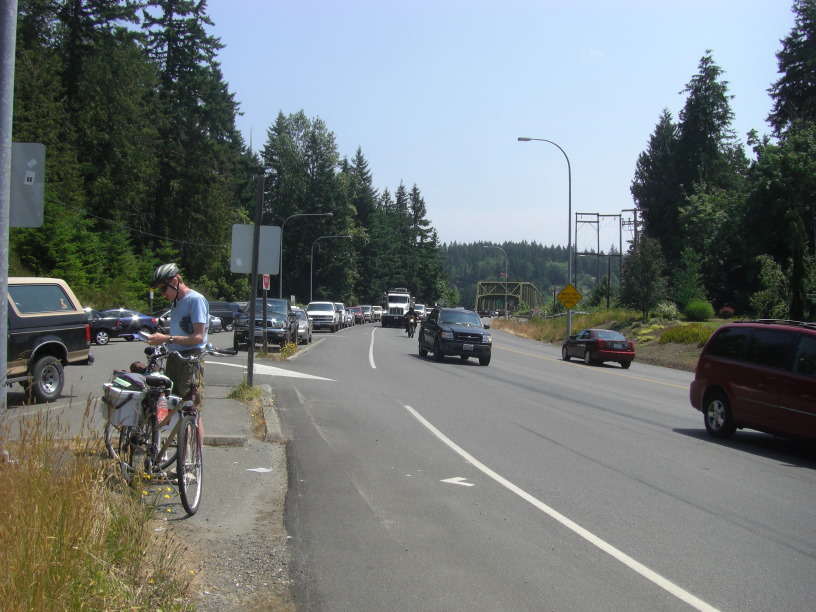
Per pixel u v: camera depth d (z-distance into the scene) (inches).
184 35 2245.3
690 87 2758.4
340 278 3513.8
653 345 1422.2
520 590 190.7
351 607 176.7
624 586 195.8
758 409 417.7
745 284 2295.8
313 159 3427.7
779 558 223.1
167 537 197.0
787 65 2114.9
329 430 426.3
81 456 198.8
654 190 3287.4
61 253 1583.4
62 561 149.3
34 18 1878.7
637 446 411.8
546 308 3329.2
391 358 1023.0
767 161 2033.7
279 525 240.8
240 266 532.7
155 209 2356.1
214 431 387.9
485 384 726.5
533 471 336.2
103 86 1996.8
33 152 255.8
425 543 227.6
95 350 1004.6
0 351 243.9
